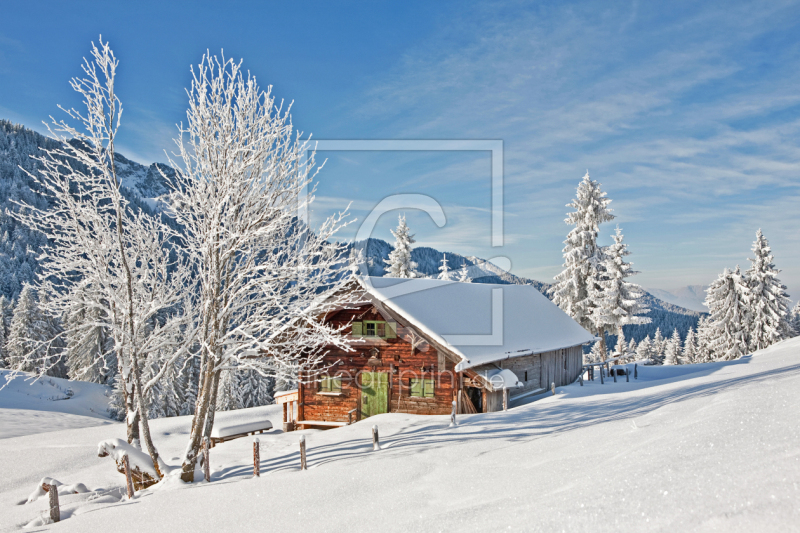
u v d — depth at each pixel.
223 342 10.62
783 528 3.17
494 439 10.65
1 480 12.46
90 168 10.77
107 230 11.43
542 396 20.38
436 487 7.32
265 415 24.14
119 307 11.26
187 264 12.55
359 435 13.30
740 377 14.30
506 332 20.38
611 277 38.84
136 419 11.94
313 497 7.49
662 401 11.53
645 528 3.79
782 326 46.91
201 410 10.46
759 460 4.56
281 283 11.40
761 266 47.81
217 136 10.86
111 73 10.48
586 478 5.90
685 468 4.96
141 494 9.72
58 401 50.59
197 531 6.55
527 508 5.15
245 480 9.31
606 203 38.97
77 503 9.53
